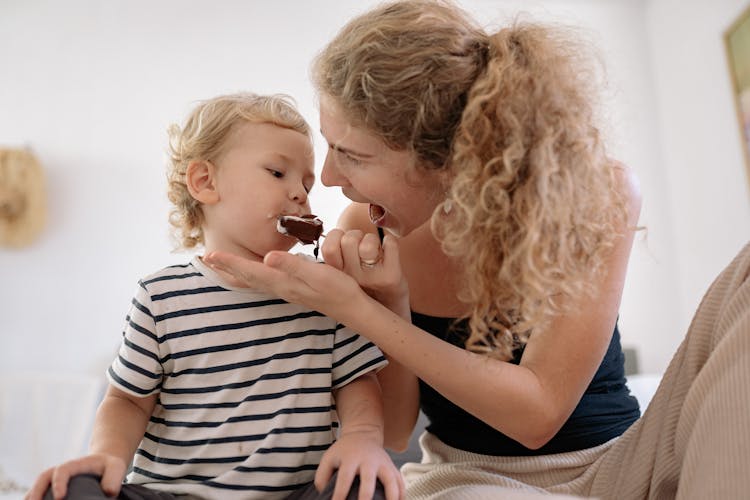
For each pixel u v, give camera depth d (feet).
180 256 9.58
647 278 9.86
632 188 3.21
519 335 2.84
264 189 3.12
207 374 2.92
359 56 2.70
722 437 2.47
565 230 2.50
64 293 9.38
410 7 2.83
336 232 2.96
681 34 9.50
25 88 9.73
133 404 2.94
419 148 2.68
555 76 2.61
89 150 9.67
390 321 2.77
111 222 9.56
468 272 2.64
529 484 3.32
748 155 7.91
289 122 3.34
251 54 10.07
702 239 9.20
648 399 5.99
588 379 2.98
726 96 8.38
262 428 2.86
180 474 2.82
